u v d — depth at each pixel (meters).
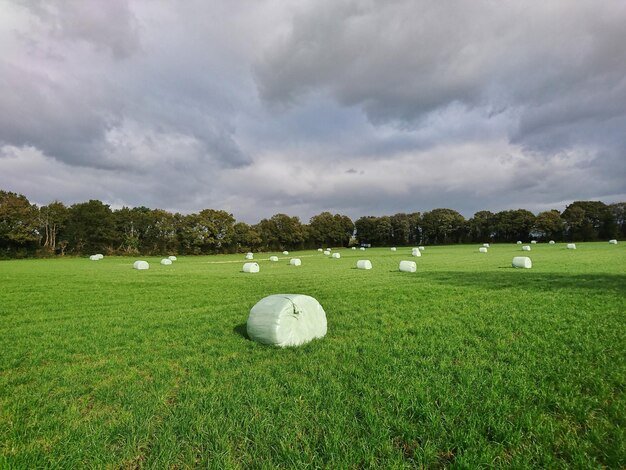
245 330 11.36
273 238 118.62
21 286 23.33
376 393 6.32
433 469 4.45
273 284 23.70
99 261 60.66
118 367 8.13
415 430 5.10
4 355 9.13
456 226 138.62
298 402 6.09
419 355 8.50
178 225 101.94
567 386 6.41
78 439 5.11
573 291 17.22
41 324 12.62
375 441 4.84
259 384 6.86
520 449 4.75
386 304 15.33
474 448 4.70
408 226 143.88
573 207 119.50
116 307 15.82
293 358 8.52
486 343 9.30
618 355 8.06
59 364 8.50
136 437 5.09
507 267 33.09
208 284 24.17
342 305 15.37
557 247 75.50
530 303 14.66
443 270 31.31
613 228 114.50
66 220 90.88
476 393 6.28
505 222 127.38
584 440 4.87
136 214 99.81
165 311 14.82
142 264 39.97
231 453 4.74
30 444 5.04
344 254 76.81
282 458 4.61
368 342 9.66
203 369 7.79
